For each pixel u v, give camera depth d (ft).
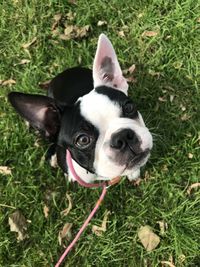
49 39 1.40
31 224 1.17
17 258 1.15
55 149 1.17
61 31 1.40
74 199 1.18
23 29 1.42
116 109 0.91
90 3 1.41
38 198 1.20
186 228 1.10
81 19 1.40
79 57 1.34
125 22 1.37
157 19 1.35
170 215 1.11
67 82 1.14
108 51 0.93
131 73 1.28
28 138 1.26
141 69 1.30
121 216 1.14
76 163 1.02
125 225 1.13
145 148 0.91
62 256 1.10
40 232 1.16
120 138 0.87
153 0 1.37
